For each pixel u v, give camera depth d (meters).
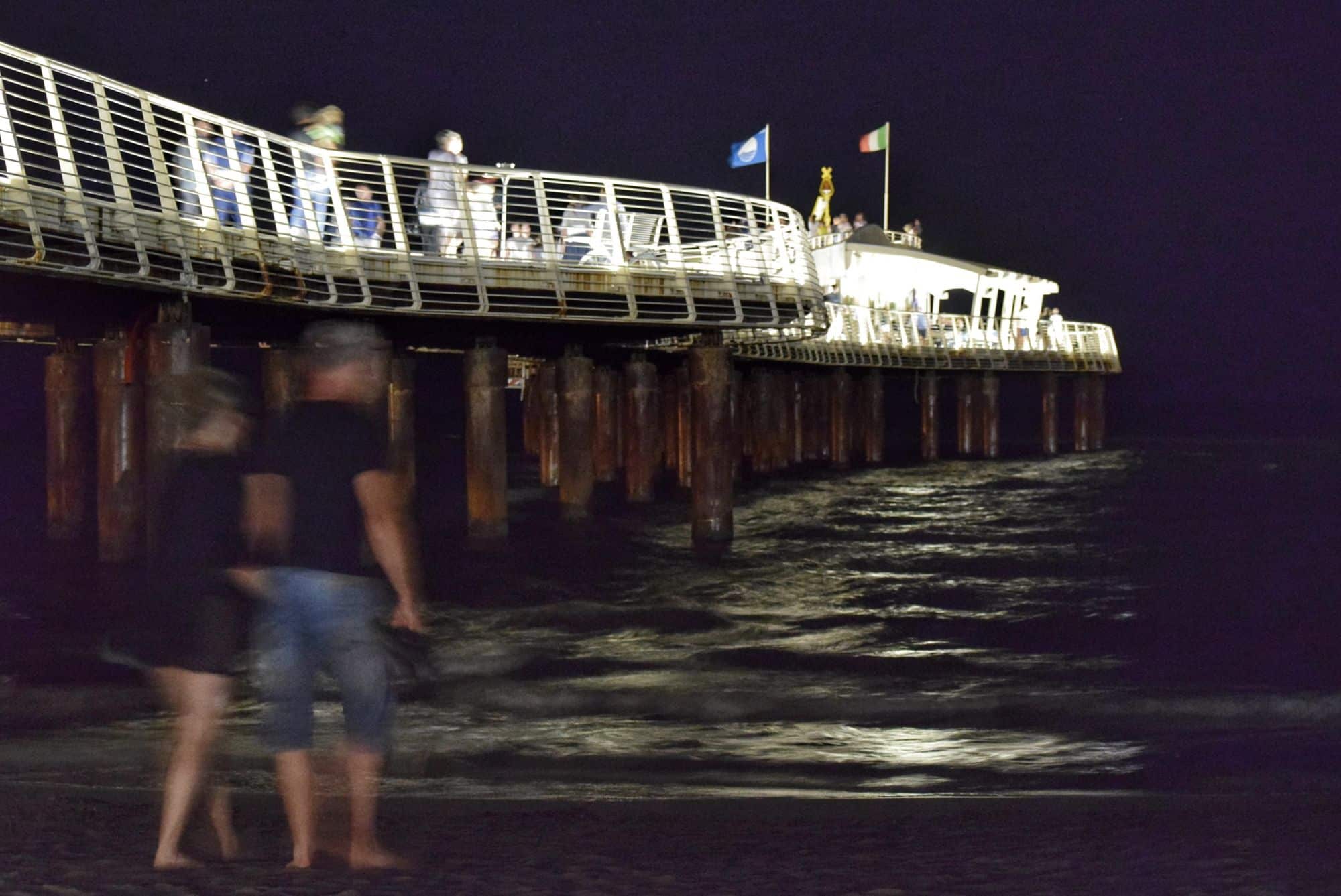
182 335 15.12
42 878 5.59
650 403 29.00
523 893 5.52
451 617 16.50
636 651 14.45
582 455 24.39
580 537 23.98
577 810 7.35
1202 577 21.08
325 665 6.02
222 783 6.66
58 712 10.81
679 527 25.56
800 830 6.86
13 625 14.91
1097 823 7.05
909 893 5.55
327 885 5.58
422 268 18.09
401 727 10.71
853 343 39.00
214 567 5.91
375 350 6.08
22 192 13.03
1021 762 9.87
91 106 14.12
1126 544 25.58
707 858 6.16
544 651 14.28
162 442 15.12
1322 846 6.39
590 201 21.55
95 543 21.02
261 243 16.08
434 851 6.30
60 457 21.27
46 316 16.92
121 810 6.99
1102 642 15.23
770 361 38.34
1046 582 20.45
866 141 50.41
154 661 5.90
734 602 18.20
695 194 20.19
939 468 45.09
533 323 20.00
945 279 45.53
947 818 7.19
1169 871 5.91
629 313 19.27
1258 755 10.03
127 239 14.03
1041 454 53.38
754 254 21.53
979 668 13.55
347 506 5.98
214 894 5.39
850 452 42.88
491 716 11.23
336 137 18.77
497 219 19.47
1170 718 11.27
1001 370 47.09
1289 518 30.62
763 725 11.06
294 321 18.78
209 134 16.39
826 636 15.57
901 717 11.38
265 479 5.96
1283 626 16.33
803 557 23.02
